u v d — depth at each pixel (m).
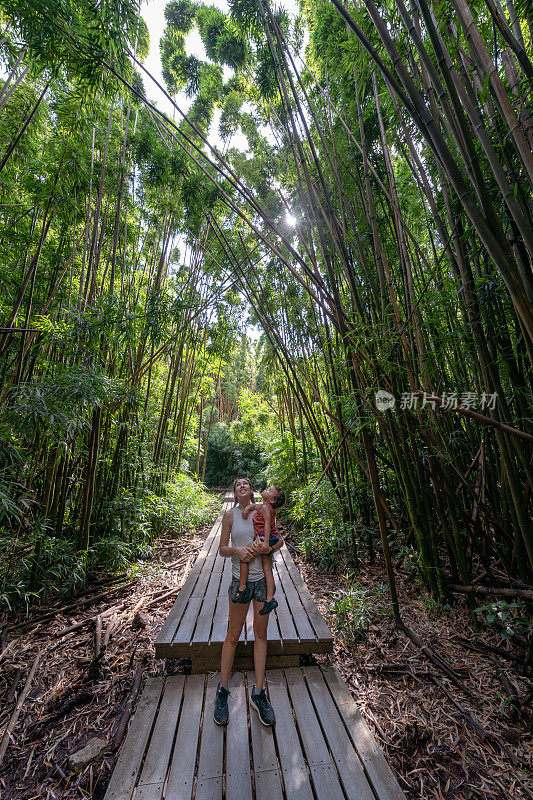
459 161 1.92
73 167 3.05
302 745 1.39
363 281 2.93
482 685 1.74
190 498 5.21
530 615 1.95
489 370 1.85
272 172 4.94
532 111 1.31
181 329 4.04
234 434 9.16
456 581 2.50
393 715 1.59
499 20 1.30
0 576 2.52
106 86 2.67
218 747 1.38
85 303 3.19
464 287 1.92
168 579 3.22
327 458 4.07
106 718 1.66
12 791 1.34
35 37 2.28
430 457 2.29
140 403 3.52
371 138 2.97
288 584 2.63
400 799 1.17
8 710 1.72
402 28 2.14
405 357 2.17
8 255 3.28
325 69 3.19
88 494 3.04
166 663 2.03
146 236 4.82
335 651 2.06
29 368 3.37
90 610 2.67
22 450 2.71
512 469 1.80
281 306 4.85
